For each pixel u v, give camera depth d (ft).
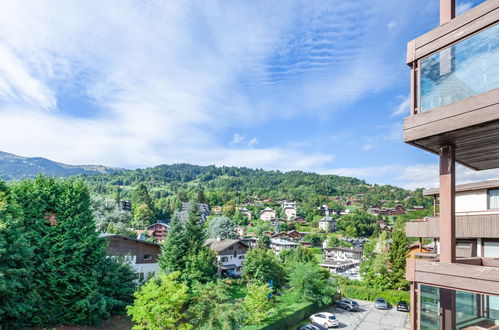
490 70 22.81
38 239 72.33
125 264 89.86
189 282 101.50
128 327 79.05
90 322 74.28
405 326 93.71
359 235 431.02
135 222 339.36
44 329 68.13
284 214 540.93
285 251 182.09
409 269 27.12
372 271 134.72
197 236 116.37
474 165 35.58
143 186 441.27
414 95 27.84
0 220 61.31
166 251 105.60
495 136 24.84
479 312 28.99
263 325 79.97
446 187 26.66
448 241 25.34
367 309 114.62
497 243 45.47
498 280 21.48
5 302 60.29
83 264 77.05
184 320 82.58
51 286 71.31
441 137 25.57
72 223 76.74
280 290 123.65
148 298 60.80
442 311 27.12
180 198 524.52
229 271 151.53
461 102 23.72
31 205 74.49
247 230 407.44
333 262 244.42
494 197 55.72
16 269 59.31
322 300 108.78
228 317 67.15
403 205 649.61
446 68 25.59
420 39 27.71
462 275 23.57
